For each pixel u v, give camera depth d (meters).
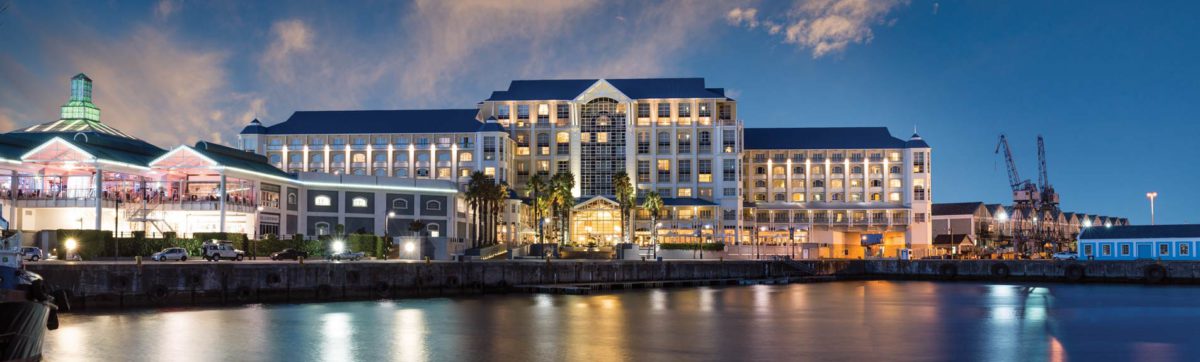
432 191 149.62
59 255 92.25
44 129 172.75
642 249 163.50
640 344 61.81
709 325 73.31
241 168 120.44
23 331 41.94
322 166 197.38
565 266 117.12
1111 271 143.12
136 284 75.56
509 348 59.47
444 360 54.72
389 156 196.62
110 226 115.31
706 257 166.88
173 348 56.34
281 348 57.69
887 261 161.50
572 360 55.16
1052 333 69.50
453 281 101.38
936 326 73.88
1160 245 149.12
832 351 59.34
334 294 89.25
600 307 88.31
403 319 74.31
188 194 120.88
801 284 138.38
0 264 46.88
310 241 114.56
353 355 55.88
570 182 171.25
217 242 98.75
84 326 64.44
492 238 163.50
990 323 76.44
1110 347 61.84
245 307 79.38
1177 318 81.38
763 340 64.38
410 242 123.50
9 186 114.81
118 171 115.12
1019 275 151.12
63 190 117.00
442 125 199.00
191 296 78.75
